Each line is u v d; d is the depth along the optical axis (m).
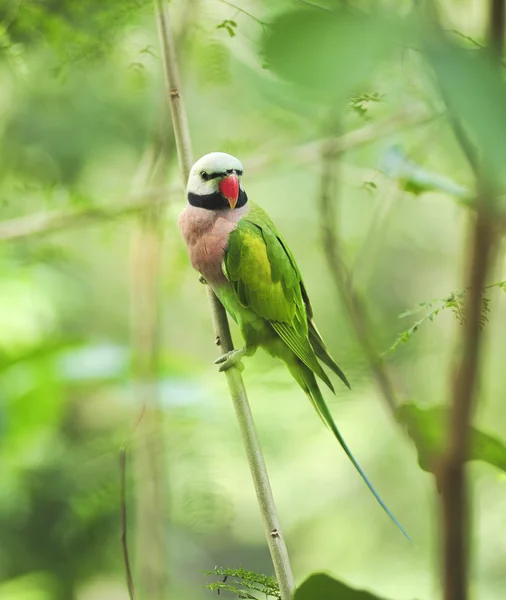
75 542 9.24
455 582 1.60
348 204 9.96
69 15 6.86
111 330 11.97
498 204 1.41
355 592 2.65
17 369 8.28
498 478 3.71
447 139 1.71
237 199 7.32
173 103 5.15
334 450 12.45
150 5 6.68
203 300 12.92
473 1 4.00
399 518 12.53
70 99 10.06
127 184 10.29
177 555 11.45
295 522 12.91
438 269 12.41
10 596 9.36
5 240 9.07
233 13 5.73
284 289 7.26
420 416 2.44
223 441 8.71
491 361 10.98
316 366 7.03
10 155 10.16
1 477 9.07
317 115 3.18
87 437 9.98
